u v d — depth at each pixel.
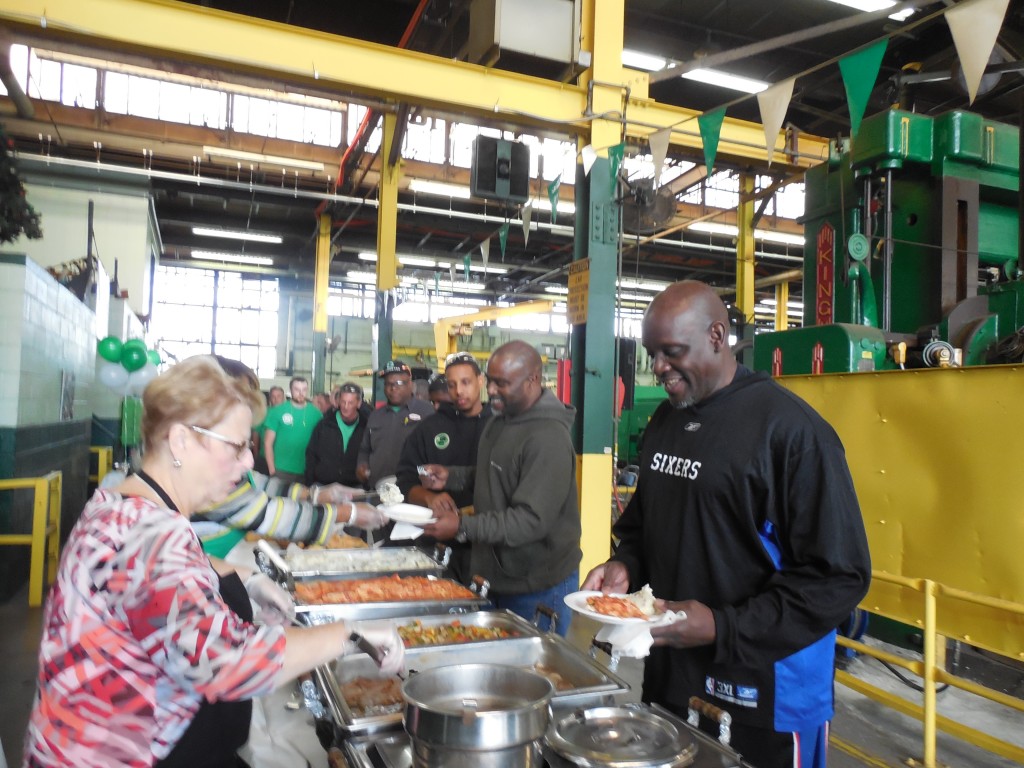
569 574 2.50
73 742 1.01
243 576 1.63
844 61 2.77
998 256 4.83
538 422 2.44
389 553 2.99
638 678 3.58
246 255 17.41
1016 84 7.27
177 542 1.07
